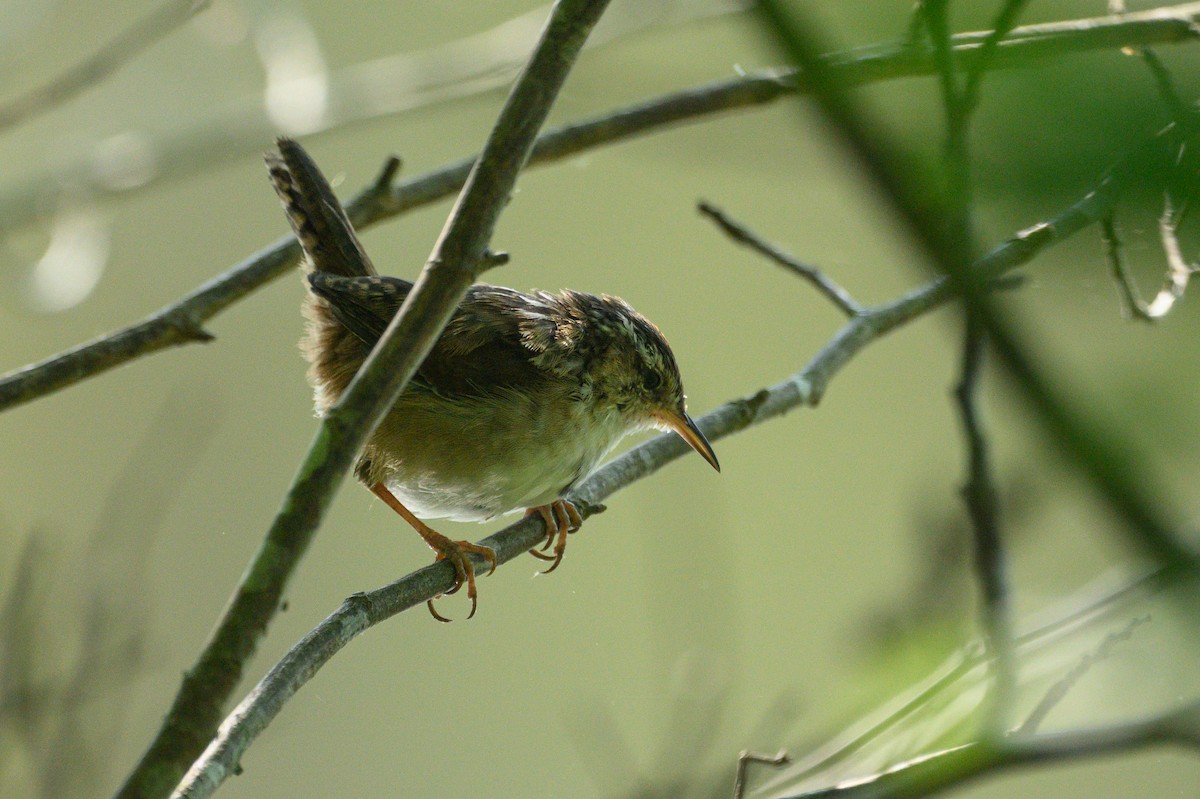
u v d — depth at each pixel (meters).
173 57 16.78
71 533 19.28
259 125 14.85
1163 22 6.38
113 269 21.20
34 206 15.34
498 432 9.34
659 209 21.55
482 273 5.09
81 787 8.00
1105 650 5.06
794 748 7.57
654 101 9.63
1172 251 3.12
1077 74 2.62
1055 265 3.12
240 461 20.67
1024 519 5.50
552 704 18.64
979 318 2.91
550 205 21.80
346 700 18.89
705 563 14.07
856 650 5.51
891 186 2.82
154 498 12.86
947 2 3.18
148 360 21.58
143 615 9.10
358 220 9.66
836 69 2.85
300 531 4.66
